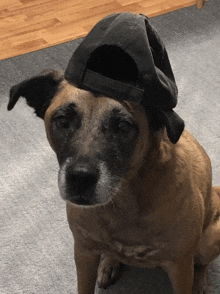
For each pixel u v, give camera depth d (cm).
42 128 151
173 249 92
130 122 77
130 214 86
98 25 75
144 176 84
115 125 77
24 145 146
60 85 83
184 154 93
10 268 117
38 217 128
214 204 108
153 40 78
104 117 77
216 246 108
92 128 77
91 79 75
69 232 125
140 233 89
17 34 192
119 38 73
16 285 114
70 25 196
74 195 80
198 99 158
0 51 183
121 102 76
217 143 144
